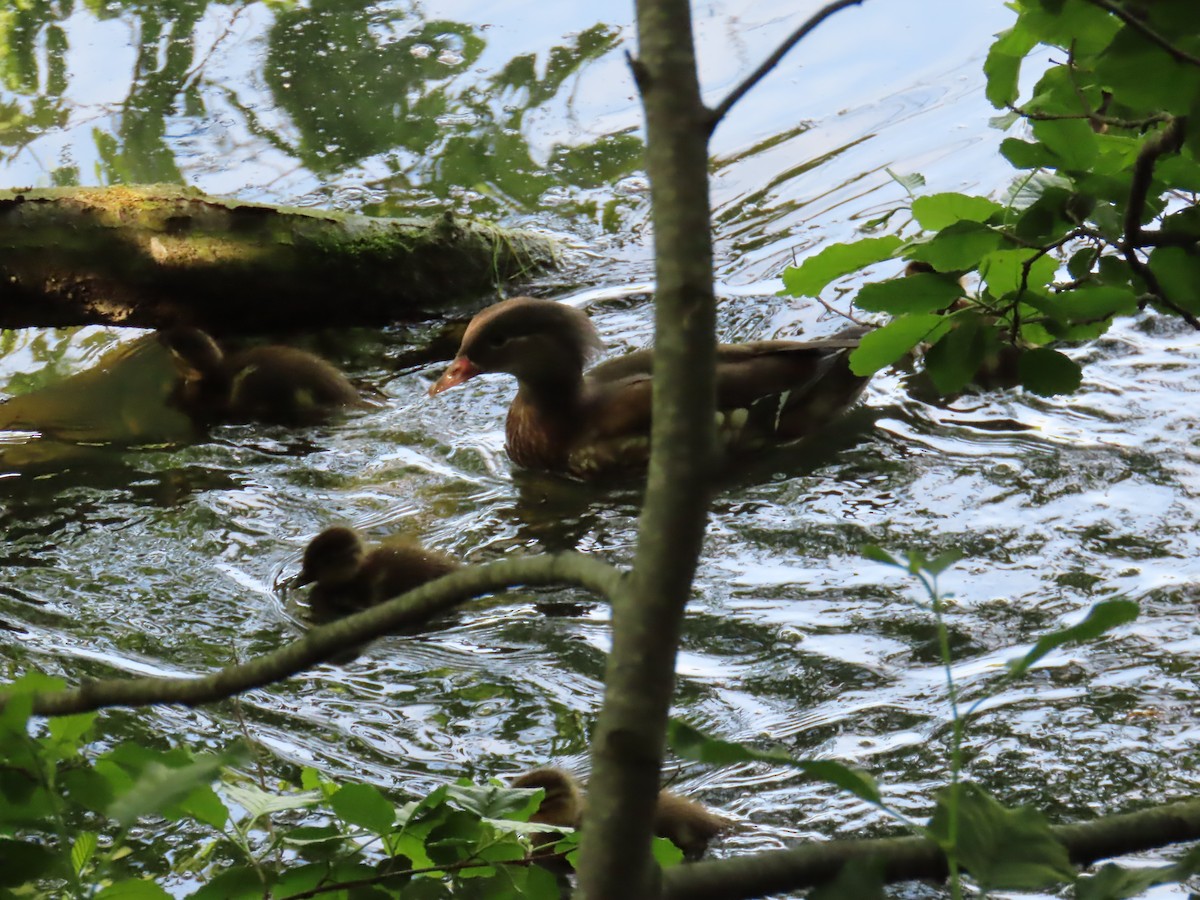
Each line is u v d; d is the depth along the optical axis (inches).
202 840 304.5
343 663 398.9
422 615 129.6
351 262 655.1
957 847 131.2
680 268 107.8
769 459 506.3
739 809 323.3
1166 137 182.2
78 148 756.6
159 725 363.6
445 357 621.6
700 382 107.3
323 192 725.3
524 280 673.0
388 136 774.5
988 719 350.6
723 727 360.2
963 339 216.8
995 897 271.1
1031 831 132.6
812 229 669.9
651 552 108.0
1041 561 428.5
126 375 600.4
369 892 184.5
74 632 418.6
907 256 209.5
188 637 417.4
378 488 513.7
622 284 660.1
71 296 647.8
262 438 546.3
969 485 476.7
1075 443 495.2
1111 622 123.3
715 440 107.8
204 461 526.9
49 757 163.2
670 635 108.5
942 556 126.3
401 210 711.1
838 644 394.0
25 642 410.0
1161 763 329.1
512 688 386.6
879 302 205.8
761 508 475.2
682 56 111.7
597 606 429.7
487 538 481.4
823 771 120.0
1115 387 524.7
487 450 544.1
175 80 828.0
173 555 465.1
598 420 519.8
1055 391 223.6
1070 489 467.8
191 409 565.9
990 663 376.8
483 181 736.3
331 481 516.7
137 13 908.0
